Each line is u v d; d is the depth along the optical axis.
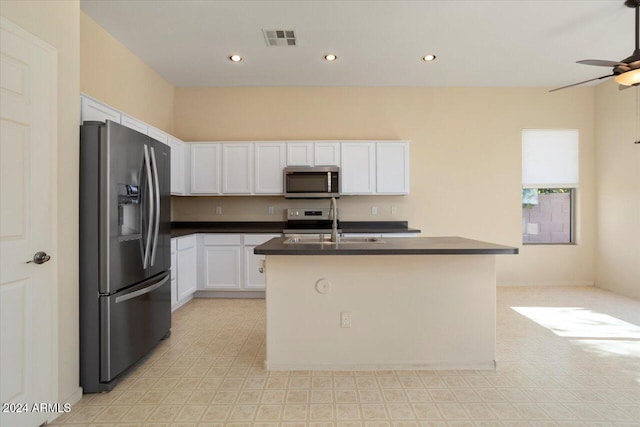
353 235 4.28
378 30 3.35
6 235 1.59
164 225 2.88
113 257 2.14
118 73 3.57
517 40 3.55
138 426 1.77
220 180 4.62
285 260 2.39
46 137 1.80
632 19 3.16
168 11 3.01
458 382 2.21
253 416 1.85
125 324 2.27
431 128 4.90
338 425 1.77
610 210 4.64
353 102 4.90
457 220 4.92
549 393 2.07
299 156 4.62
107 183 2.10
